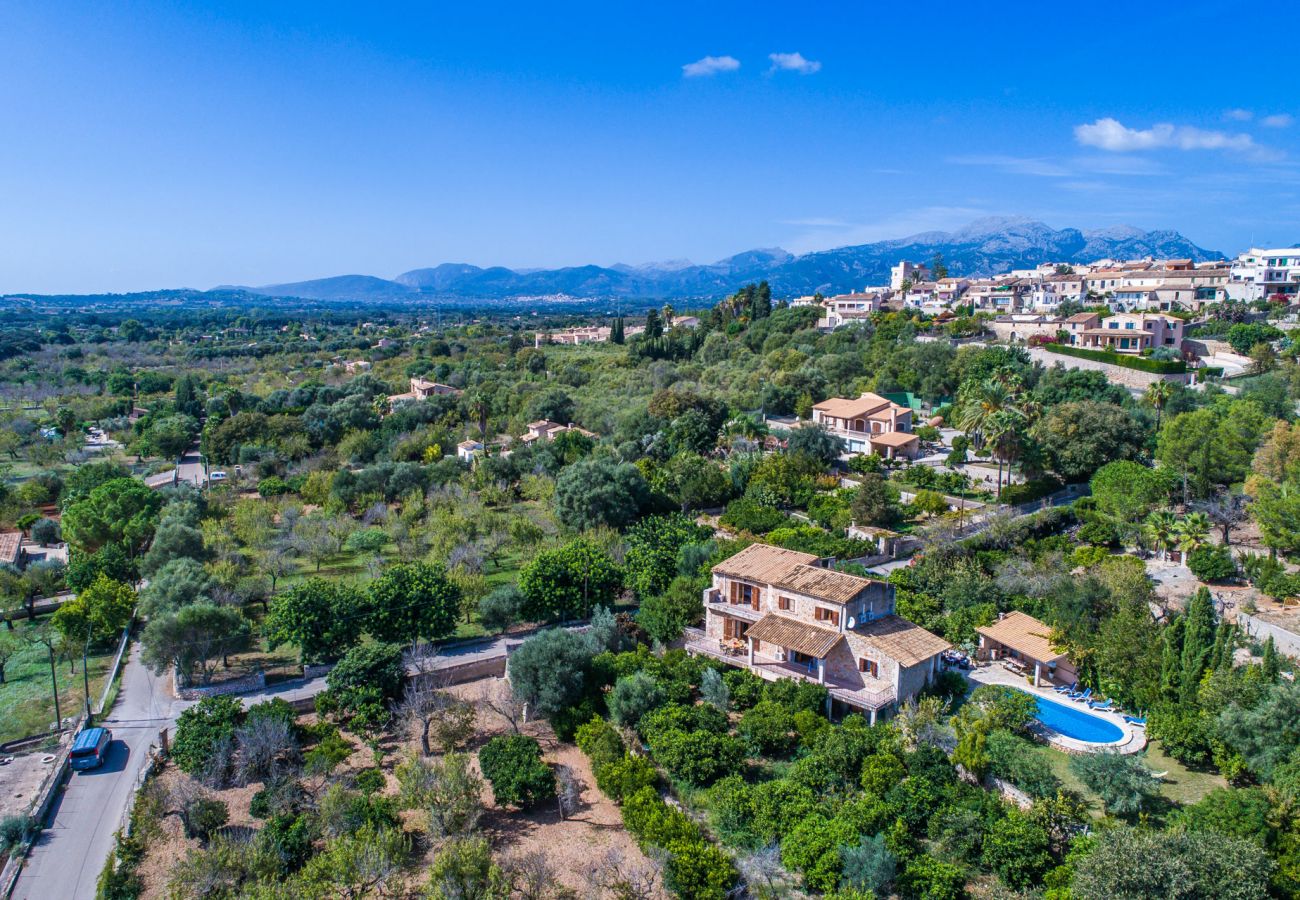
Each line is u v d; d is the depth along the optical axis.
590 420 146.12
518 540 86.06
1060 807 40.94
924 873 38.22
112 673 62.41
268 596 73.31
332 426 141.50
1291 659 52.66
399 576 64.50
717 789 45.69
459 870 36.88
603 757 48.84
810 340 173.75
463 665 61.66
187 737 48.88
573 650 56.38
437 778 44.28
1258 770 44.03
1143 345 139.50
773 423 133.62
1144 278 185.25
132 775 49.06
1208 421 86.25
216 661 64.12
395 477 107.62
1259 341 134.75
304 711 56.78
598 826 45.00
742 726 51.66
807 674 56.75
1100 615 60.75
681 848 39.62
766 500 96.56
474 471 112.75
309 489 106.88
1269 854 36.22
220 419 151.75
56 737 53.03
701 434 118.69
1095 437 97.62
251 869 38.09
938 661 58.19
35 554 90.75
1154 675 53.62
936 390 135.62
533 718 56.56
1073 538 84.12
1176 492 86.38
